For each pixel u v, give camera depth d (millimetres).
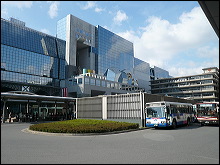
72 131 15258
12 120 31297
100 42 109562
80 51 110062
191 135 14383
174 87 101312
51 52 88062
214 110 24188
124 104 24328
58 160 6953
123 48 126062
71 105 46688
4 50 70875
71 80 80750
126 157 7398
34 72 80000
